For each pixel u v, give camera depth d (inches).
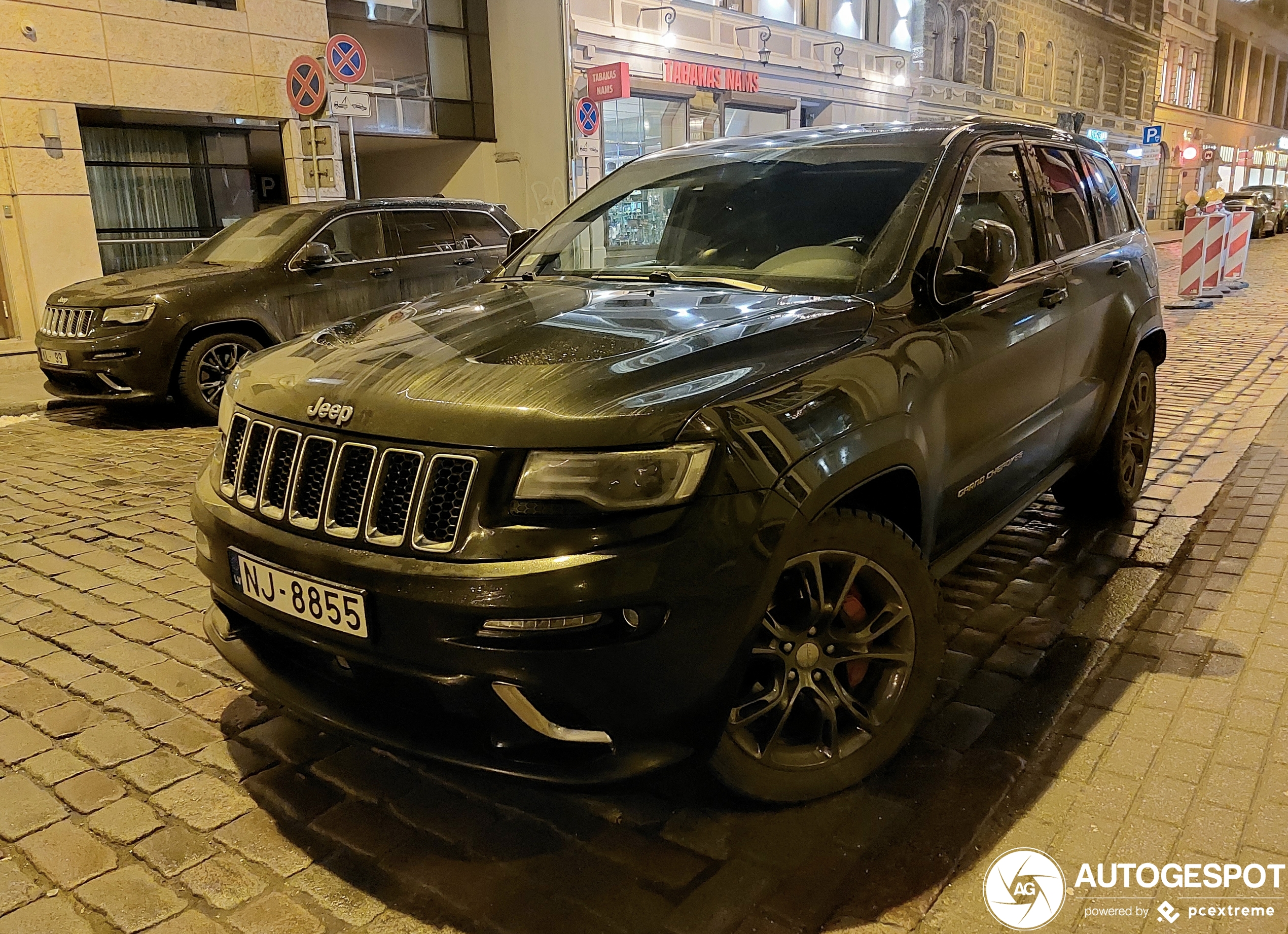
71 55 429.7
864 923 83.0
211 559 100.8
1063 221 156.0
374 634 83.4
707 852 93.0
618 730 81.7
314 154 467.8
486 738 84.7
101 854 94.5
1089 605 148.0
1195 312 493.4
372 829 98.0
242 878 90.8
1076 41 1266.0
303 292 303.4
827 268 117.0
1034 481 146.2
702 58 705.6
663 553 79.0
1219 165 1801.2
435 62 612.1
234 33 488.1
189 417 306.8
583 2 615.2
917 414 102.9
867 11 875.4
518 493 80.0
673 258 131.9
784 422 87.7
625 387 84.4
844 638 99.4
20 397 343.0
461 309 113.7
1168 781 102.5
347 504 87.4
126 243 486.0
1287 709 116.0
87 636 144.3
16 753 112.7
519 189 649.0
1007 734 112.7
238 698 125.4
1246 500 195.6
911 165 127.0
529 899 87.1
